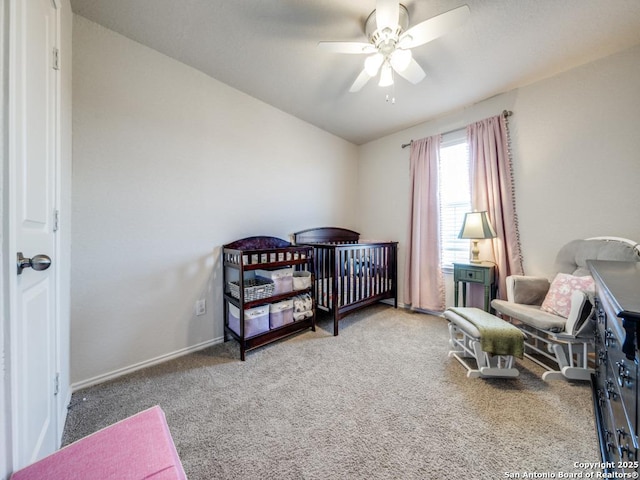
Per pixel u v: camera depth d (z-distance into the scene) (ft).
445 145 9.82
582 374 5.42
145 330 6.21
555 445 3.79
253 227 8.50
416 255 10.30
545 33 5.72
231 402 4.85
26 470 1.90
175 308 6.72
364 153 12.68
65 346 4.55
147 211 6.24
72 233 5.22
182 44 6.13
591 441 3.85
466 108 9.17
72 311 5.22
